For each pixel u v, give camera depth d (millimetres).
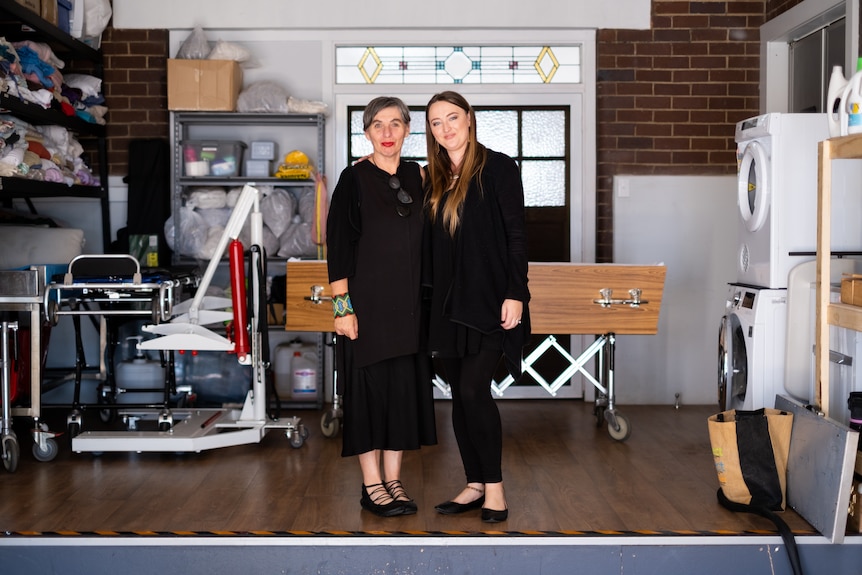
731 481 3346
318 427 5012
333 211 3254
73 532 3092
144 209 5559
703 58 5727
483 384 3146
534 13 5672
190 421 4527
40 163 4633
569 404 5738
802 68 5402
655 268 4508
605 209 5781
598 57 5734
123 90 5695
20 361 4578
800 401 3830
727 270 5773
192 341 4129
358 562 3012
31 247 4918
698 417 5320
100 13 5523
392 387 3311
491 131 5844
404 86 5770
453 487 3721
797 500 3275
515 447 4500
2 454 4043
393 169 3287
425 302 3260
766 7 5668
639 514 3312
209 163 5523
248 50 5695
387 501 3314
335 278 3223
